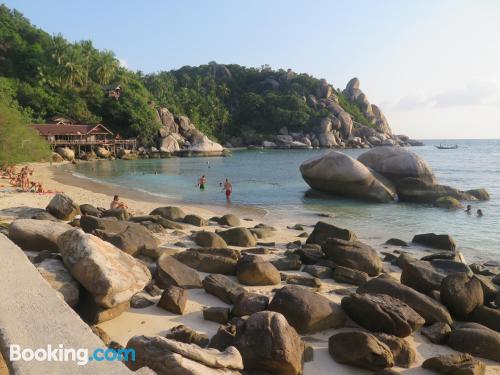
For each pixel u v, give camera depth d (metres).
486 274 12.11
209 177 41.88
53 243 8.19
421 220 21.00
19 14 98.00
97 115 82.44
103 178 39.19
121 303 6.52
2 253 5.21
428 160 71.88
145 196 27.31
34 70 79.44
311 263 11.24
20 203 19.05
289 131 122.56
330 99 135.38
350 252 10.83
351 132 129.25
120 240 9.37
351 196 27.28
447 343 6.92
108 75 89.50
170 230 14.75
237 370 4.75
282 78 141.50
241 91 141.75
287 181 38.50
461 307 8.09
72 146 67.44
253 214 22.02
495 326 7.88
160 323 6.58
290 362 5.23
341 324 7.08
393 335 6.57
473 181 38.97
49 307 3.84
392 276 10.85
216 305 7.59
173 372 4.18
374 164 29.16
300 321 6.65
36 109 73.38
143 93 93.94
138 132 82.81
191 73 152.25
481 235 17.91
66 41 82.06
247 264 9.19
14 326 3.46
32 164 50.75
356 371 5.74
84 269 6.06
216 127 120.75
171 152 82.31
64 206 14.36
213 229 16.09
